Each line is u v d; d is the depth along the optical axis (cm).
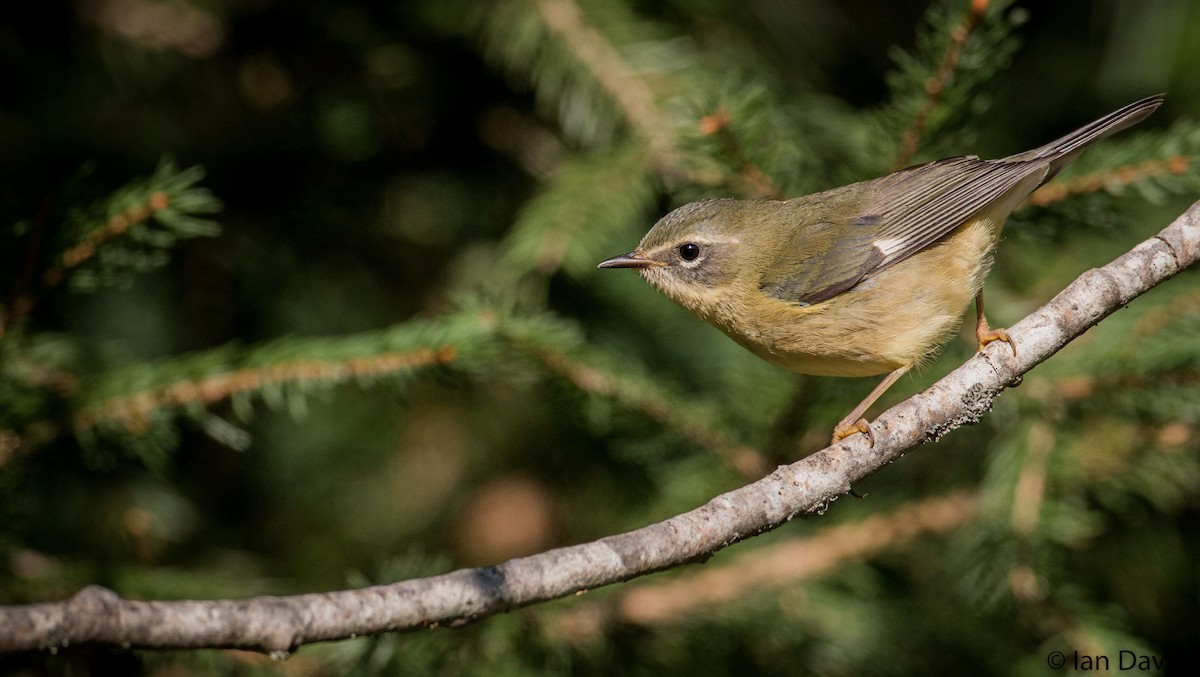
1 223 794
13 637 468
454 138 1355
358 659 869
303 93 1341
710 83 1113
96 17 1298
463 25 1250
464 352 820
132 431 793
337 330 1288
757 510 626
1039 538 930
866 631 1041
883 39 1363
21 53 1260
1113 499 998
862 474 660
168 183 789
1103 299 690
